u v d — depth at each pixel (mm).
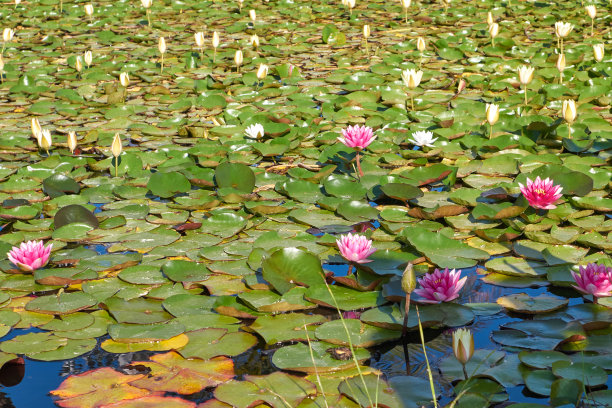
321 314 2854
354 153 4770
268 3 11547
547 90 6133
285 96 6418
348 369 2443
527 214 3631
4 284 3115
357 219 3750
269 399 2250
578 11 10000
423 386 2303
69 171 4566
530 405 2119
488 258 3307
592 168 4168
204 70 7504
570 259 3207
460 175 4379
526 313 2803
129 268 3215
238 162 4691
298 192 4141
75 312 2889
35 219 3855
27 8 11125
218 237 3582
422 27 9594
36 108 6074
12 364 2525
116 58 7953
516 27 9227
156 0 11914
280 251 3041
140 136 5395
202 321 2795
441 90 6539
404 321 2629
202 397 2291
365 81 6746
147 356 2561
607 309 2793
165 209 3949
